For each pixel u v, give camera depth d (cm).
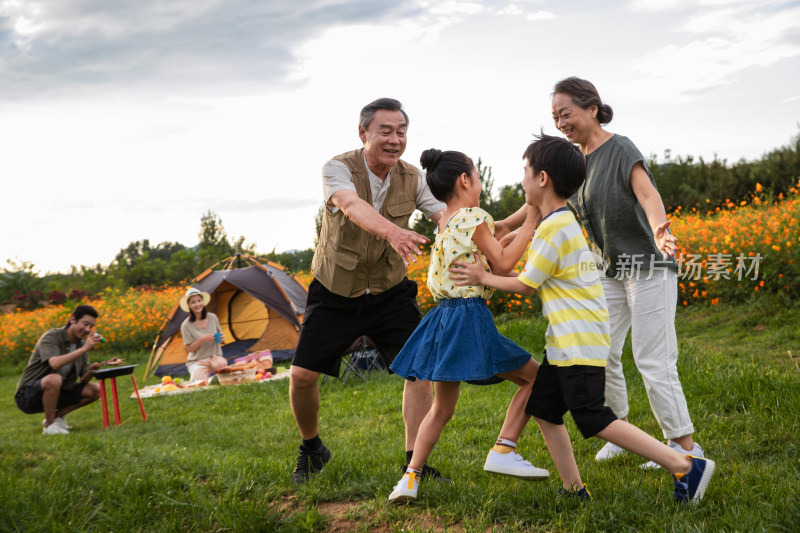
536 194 285
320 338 349
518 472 279
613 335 361
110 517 287
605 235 348
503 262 288
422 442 295
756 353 622
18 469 393
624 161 336
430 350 293
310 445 363
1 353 1371
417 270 1180
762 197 1355
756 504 261
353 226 342
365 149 348
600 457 365
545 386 277
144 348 1302
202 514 290
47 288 2672
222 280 996
